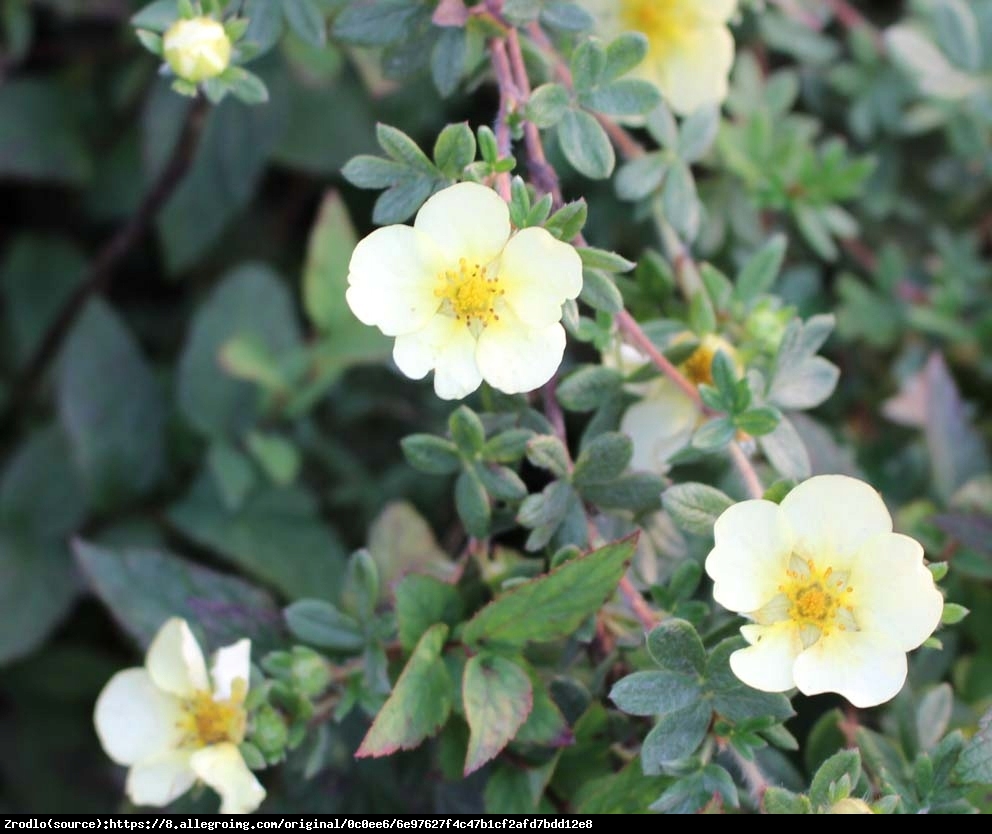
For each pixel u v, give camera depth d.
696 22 0.46
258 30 0.44
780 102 0.52
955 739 0.41
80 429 0.53
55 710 0.55
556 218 0.41
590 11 0.46
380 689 0.43
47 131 0.57
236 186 0.54
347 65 0.55
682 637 0.41
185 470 0.54
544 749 0.44
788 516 0.41
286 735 0.43
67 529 0.54
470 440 0.42
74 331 0.54
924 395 0.51
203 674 0.43
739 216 0.51
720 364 0.42
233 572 0.53
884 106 0.54
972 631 0.47
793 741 0.41
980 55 0.52
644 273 0.46
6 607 0.53
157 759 0.43
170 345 0.58
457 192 0.40
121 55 0.58
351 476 0.54
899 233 0.55
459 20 0.43
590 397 0.43
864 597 0.41
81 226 0.61
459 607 0.43
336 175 0.56
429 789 0.45
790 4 0.52
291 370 0.52
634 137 0.50
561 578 0.42
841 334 0.53
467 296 0.41
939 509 0.49
